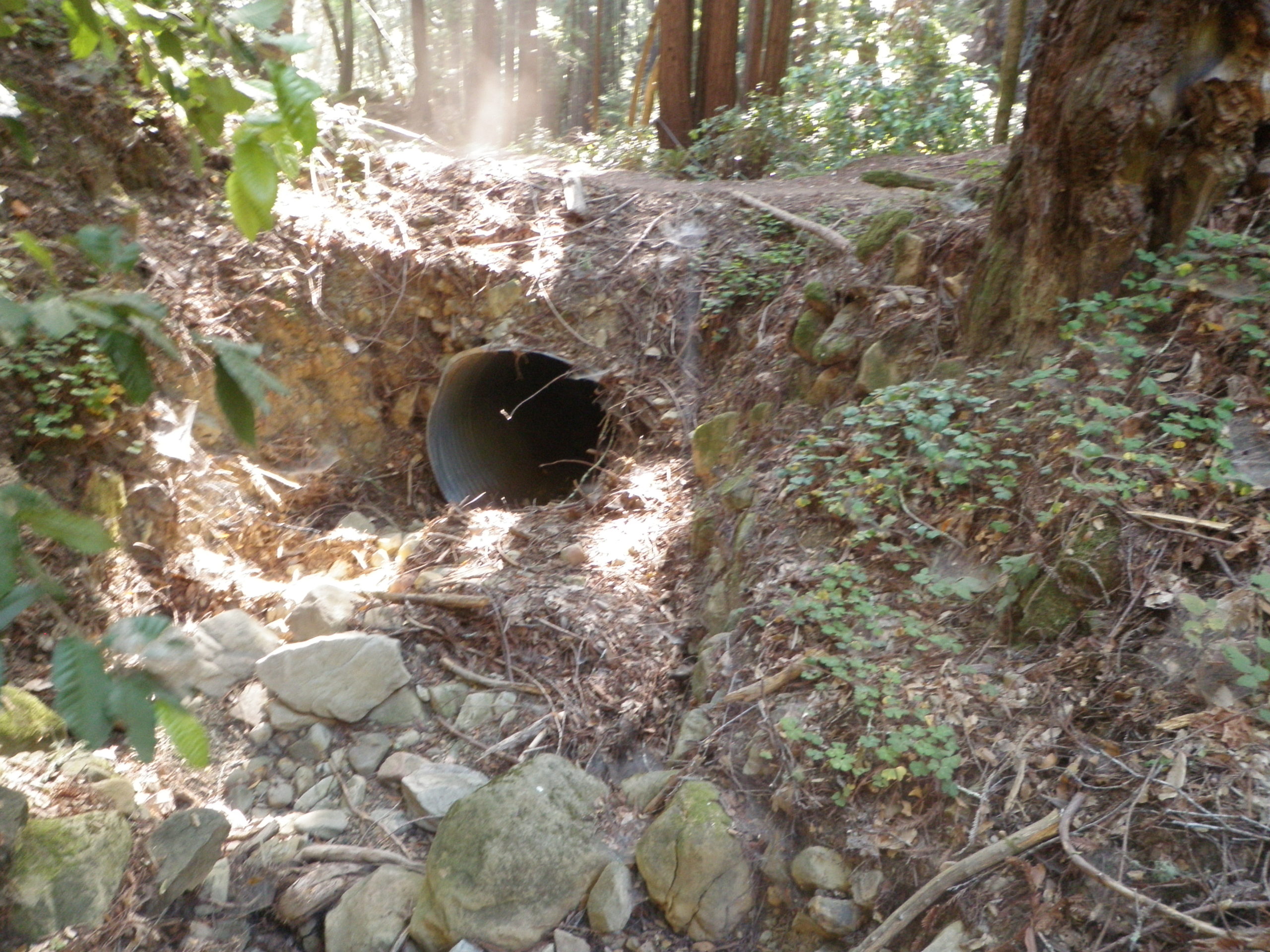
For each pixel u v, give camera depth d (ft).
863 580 15.44
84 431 17.38
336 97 50.90
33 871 12.06
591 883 13.41
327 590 18.79
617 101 71.56
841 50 53.16
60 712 3.90
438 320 25.17
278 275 23.20
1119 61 14.71
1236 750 10.85
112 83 21.47
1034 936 10.32
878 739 12.97
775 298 23.88
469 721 17.04
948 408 16.33
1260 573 12.19
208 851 13.78
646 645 18.17
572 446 28.68
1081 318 15.51
